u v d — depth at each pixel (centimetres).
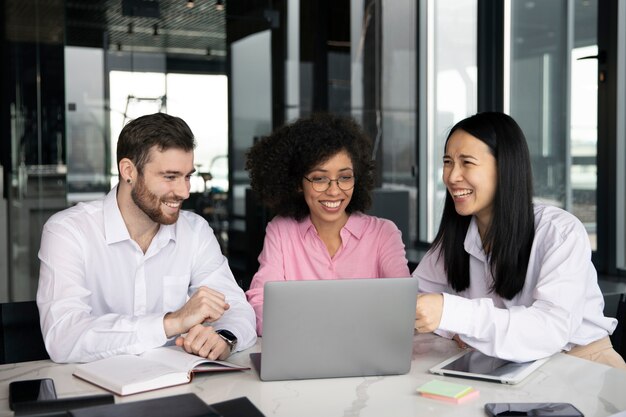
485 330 179
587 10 404
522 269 204
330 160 234
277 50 620
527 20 454
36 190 558
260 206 618
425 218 583
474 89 508
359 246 251
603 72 390
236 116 612
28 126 554
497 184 203
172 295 226
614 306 324
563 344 184
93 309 219
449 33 537
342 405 149
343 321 165
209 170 607
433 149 569
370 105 605
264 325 161
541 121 445
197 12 590
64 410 143
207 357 180
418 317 179
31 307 225
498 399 153
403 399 153
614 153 388
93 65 564
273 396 155
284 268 251
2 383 166
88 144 565
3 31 547
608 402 151
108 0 564
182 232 230
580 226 200
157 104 584
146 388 158
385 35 593
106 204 219
